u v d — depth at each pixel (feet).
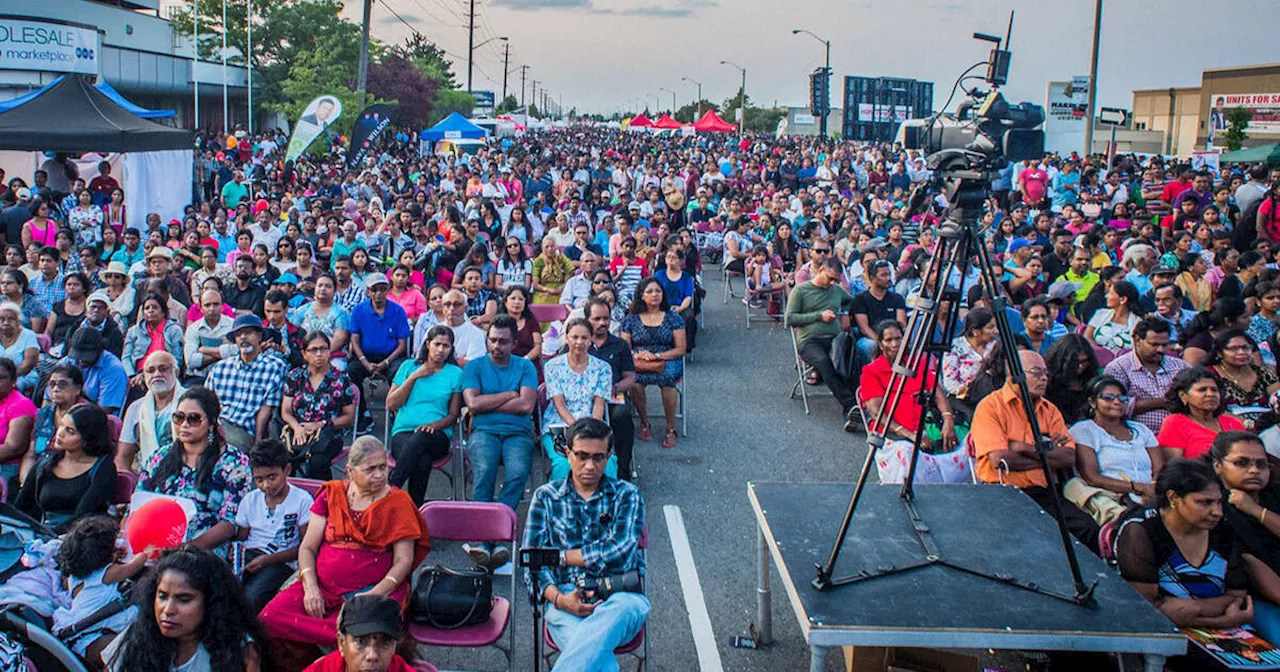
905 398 24.70
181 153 60.54
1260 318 29.91
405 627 15.07
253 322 23.24
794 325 32.83
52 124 48.96
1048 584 13.67
